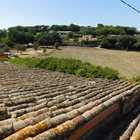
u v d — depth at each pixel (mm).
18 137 2678
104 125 4625
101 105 4422
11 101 4309
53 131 2900
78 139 3557
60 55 67312
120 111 5578
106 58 67562
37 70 12391
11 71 10219
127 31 146500
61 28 178125
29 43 109688
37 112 3771
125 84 8312
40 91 5703
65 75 11156
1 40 87438
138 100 7523
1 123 3113
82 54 73500
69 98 5098
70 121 3352
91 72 11445
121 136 4148
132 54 80438
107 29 144625
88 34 149500
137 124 5031
